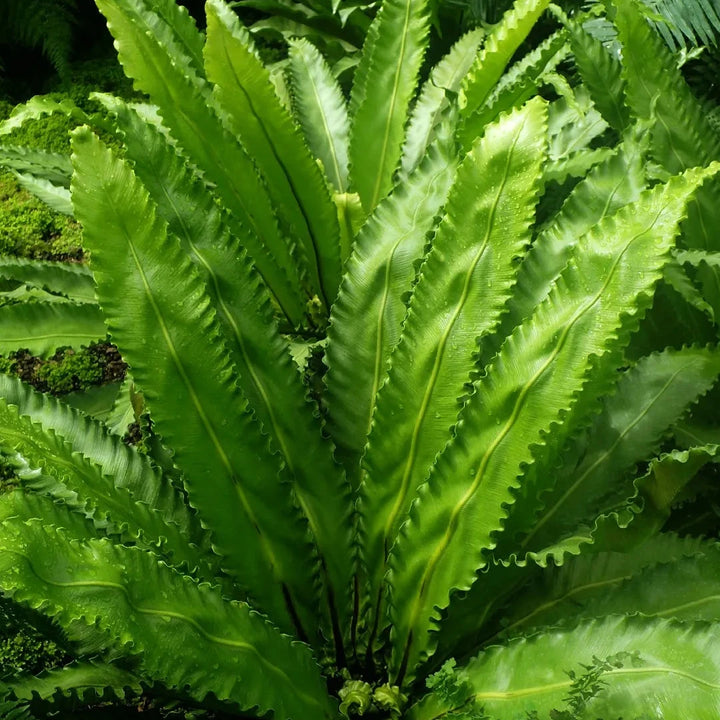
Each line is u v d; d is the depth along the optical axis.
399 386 1.66
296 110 2.36
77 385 2.30
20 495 1.55
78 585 1.44
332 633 1.73
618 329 1.53
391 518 1.70
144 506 1.64
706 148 1.92
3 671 1.81
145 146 1.68
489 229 1.62
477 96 2.06
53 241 2.66
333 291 2.19
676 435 1.76
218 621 1.52
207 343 1.58
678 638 1.47
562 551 1.53
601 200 1.68
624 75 1.91
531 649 1.54
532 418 1.54
